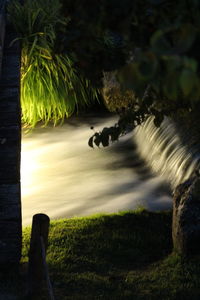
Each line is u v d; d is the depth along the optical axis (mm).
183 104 4977
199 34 2627
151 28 3170
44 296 6004
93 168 10195
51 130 11891
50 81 11383
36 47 11094
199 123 8656
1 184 6414
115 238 7406
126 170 9938
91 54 3709
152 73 2400
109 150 10727
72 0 3322
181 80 2316
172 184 8891
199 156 8484
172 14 3025
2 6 10203
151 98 4805
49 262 6797
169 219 7871
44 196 9305
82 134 11617
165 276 6457
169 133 9547
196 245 6723
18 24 11031
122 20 2912
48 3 11578
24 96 11398
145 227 7688
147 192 9031
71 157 10711
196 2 2734
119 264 6859
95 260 6902
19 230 6270
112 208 8656
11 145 6746
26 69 11266
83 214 8555
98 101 11883
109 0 2844
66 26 3645
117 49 3871
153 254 7105
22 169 10406
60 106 11641
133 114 4871
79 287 6238
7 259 6227
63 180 9867
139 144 10594
